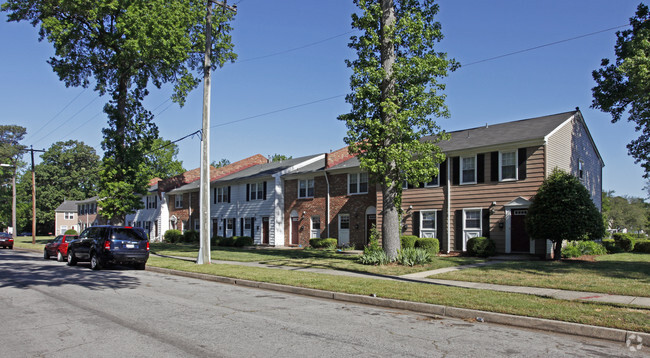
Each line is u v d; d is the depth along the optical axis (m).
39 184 79.50
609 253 23.02
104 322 7.74
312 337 6.75
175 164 61.06
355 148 16.97
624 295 9.99
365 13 16.11
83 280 14.01
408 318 8.41
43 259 24.33
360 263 17.27
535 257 19.39
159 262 18.91
